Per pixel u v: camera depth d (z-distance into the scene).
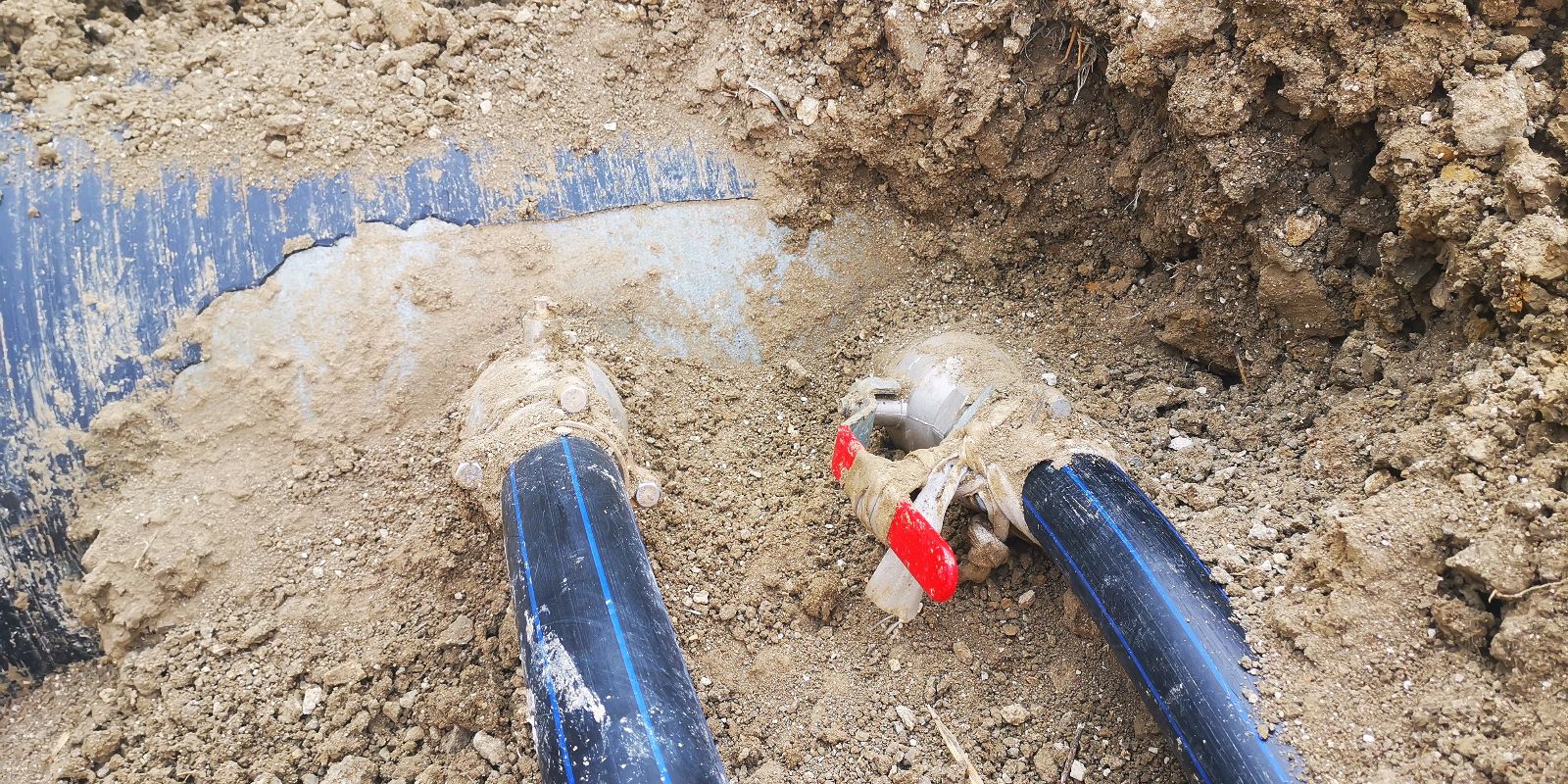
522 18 0.60
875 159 0.58
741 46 0.59
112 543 0.50
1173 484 0.48
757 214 0.59
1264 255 0.49
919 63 0.55
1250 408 0.51
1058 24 0.53
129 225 0.52
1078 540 0.43
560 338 0.53
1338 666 0.38
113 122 0.54
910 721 0.45
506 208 0.56
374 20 0.58
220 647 0.49
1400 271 0.46
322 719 0.47
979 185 0.58
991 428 0.48
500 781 0.45
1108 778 0.43
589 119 0.58
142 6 0.59
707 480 0.54
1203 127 0.48
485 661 0.48
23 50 0.54
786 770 0.44
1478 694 0.36
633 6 0.60
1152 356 0.55
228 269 0.52
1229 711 0.37
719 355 0.58
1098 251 0.58
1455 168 0.43
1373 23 0.45
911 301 0.60
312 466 0.52
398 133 0.56
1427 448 0.41
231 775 0.46
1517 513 0.37
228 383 0.52
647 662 0.39
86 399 0.50
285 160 0.54
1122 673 0.45
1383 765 0.36
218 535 0.51
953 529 0.50
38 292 0.50
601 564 0.41
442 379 0.54
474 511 0.51
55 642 0.50
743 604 0.49
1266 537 0.43
